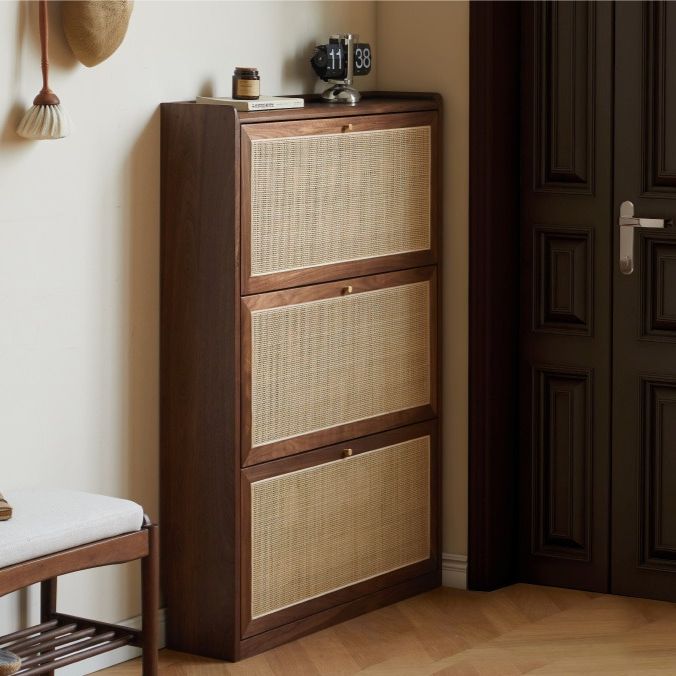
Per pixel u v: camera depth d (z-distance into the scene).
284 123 3.95
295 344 4.08
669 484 4.50
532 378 4.66
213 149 3.84
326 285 4.17
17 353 3.60
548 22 4.49
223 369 3.90
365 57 4.40
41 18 3.50
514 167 4.59
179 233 3.93
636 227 4.45
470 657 4.06
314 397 4.17
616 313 4.51
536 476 4.68
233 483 3.93
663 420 4.48
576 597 4.60
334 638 4.21
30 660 3.33
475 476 4.64
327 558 4.28
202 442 3.97
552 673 3.93
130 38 3.81
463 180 4.57
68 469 3.78
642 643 4.17
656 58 4.36
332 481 4.27
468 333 4.62
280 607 4.13
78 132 3.70
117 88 3.79
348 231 4.23
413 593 4.62
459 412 4.67
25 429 3.64
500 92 4.50
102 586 3.92
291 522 4.14
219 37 4.11
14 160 3.54
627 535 4.58
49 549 3.20
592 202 4.51
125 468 3.95
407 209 4.45
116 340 3.88
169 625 4.10
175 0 3.94
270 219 3.95
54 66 3.62
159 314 3.99
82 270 3.75
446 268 4.64
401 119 4.38
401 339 4.48
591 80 4.46
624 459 4.55
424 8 4.59
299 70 4.44
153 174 3.93
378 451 4.43
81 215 3.73
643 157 4.42
